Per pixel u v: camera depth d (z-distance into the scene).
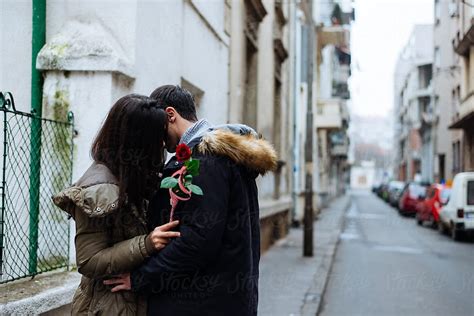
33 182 4.38
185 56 7.11
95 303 2.50
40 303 3.38
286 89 17.31
